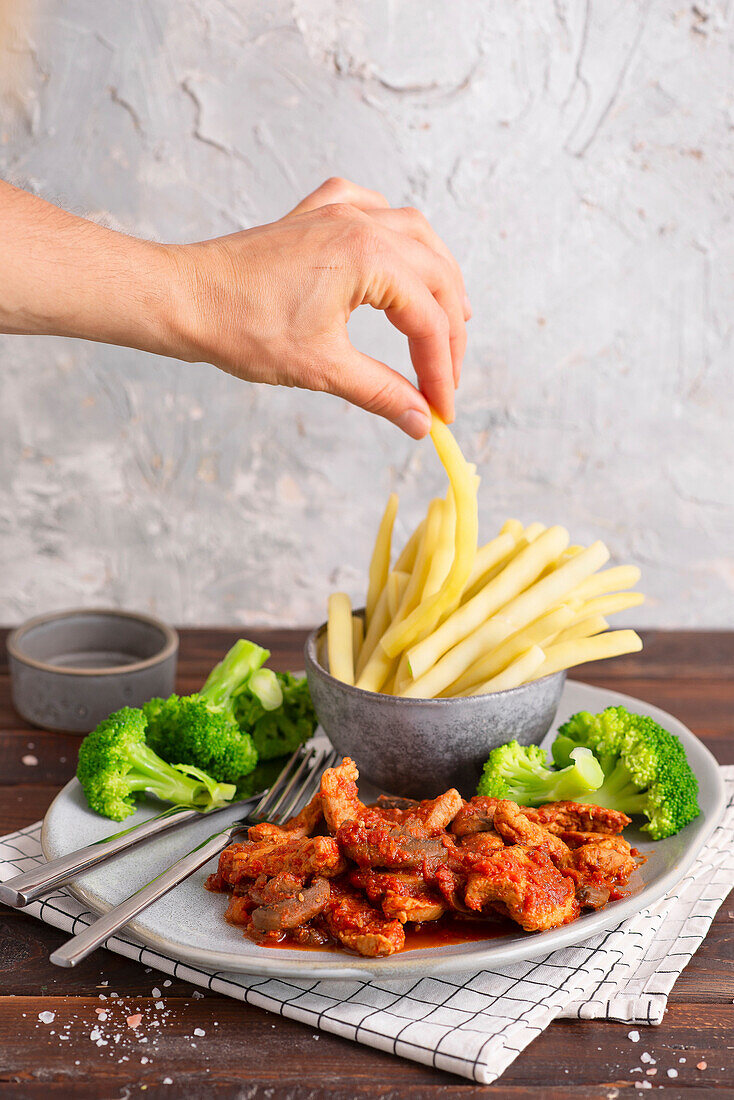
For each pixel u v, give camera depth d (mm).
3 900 807
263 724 976
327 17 1184
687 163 1217
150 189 1211
